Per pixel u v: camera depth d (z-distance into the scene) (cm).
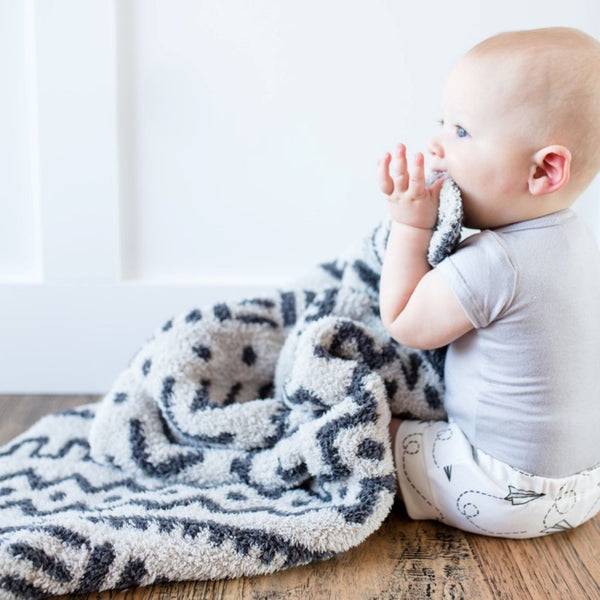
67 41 132
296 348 111
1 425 132
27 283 140
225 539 89
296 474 102
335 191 144
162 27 136
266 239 145
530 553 96
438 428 104
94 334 143
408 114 141
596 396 96
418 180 94
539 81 86
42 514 99
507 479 96
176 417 108
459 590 88
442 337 96
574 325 93
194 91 138
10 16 133
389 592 88
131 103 138
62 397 144
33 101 135
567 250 92
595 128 88
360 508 94
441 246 93
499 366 95
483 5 138
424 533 101
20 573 84
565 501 97
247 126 140
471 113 90
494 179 91
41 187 137
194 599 86
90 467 112
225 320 117
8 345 143
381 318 105
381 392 102
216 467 106
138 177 141
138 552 87
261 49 138
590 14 138
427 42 139
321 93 140
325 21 138
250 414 107
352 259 121
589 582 90
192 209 143
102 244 140
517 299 91
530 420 95
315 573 91
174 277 145
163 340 114
